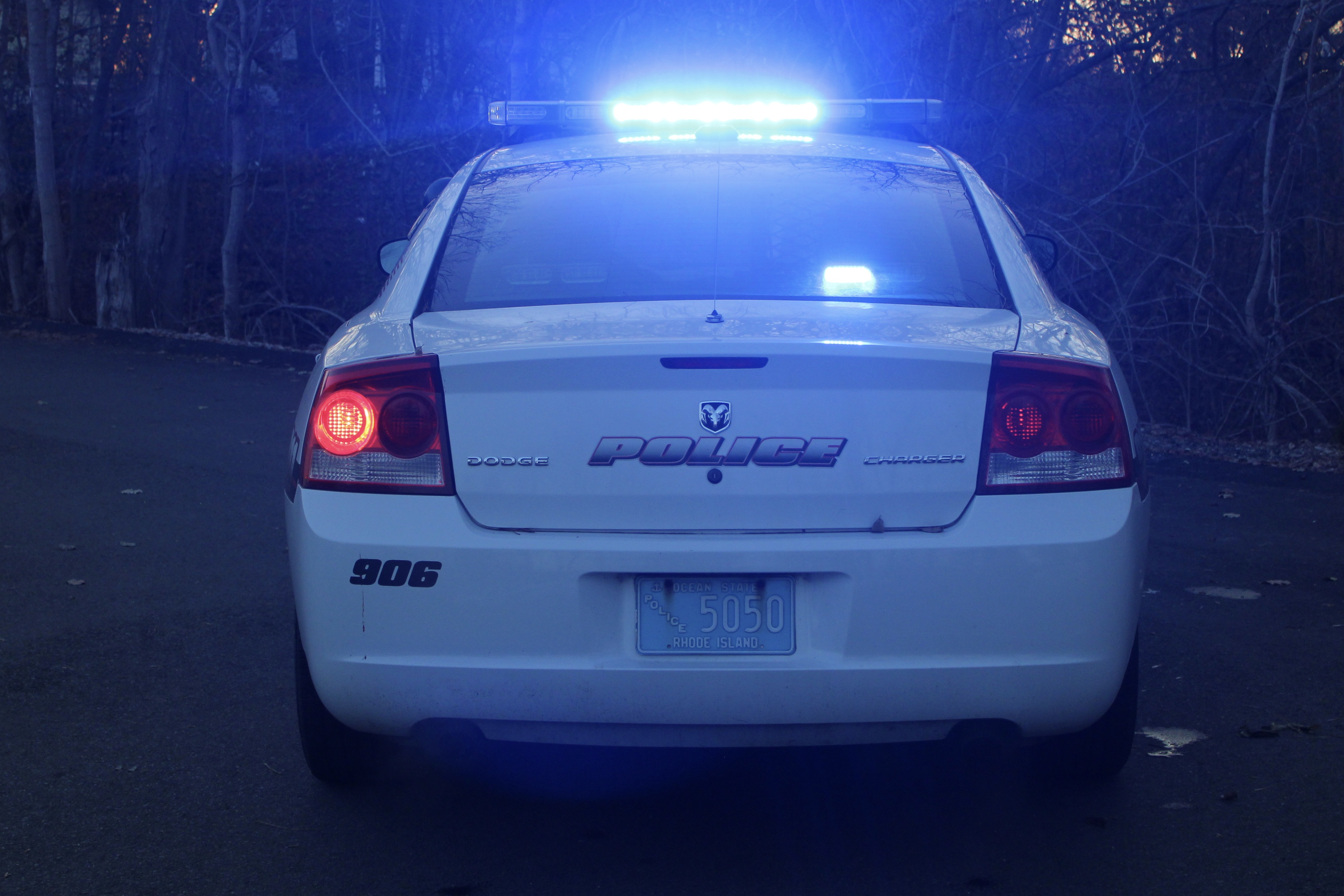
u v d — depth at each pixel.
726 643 2.80
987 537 2.78
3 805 3.34
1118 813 3.32
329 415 2.88
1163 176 12.71
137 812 3.31
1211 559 5.97
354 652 2.83
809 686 2.77
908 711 2.80
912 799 3.42
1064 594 2.79
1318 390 12.23
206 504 6.95
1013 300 3.31
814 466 2.78
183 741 3.78
